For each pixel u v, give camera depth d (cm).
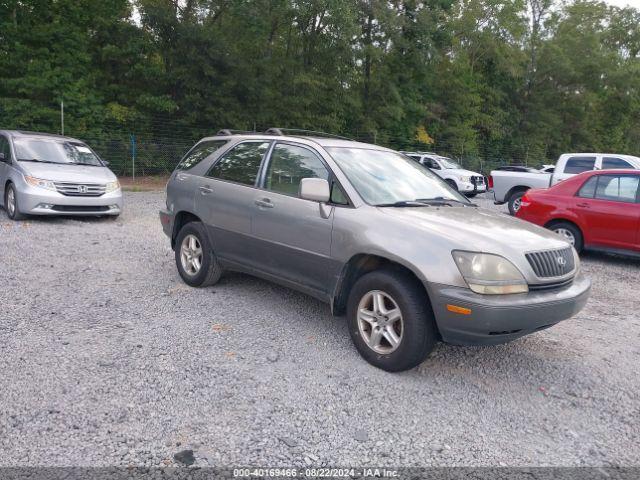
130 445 294
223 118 2230
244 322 492
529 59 3850
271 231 488
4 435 298
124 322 479
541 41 3994
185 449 293
